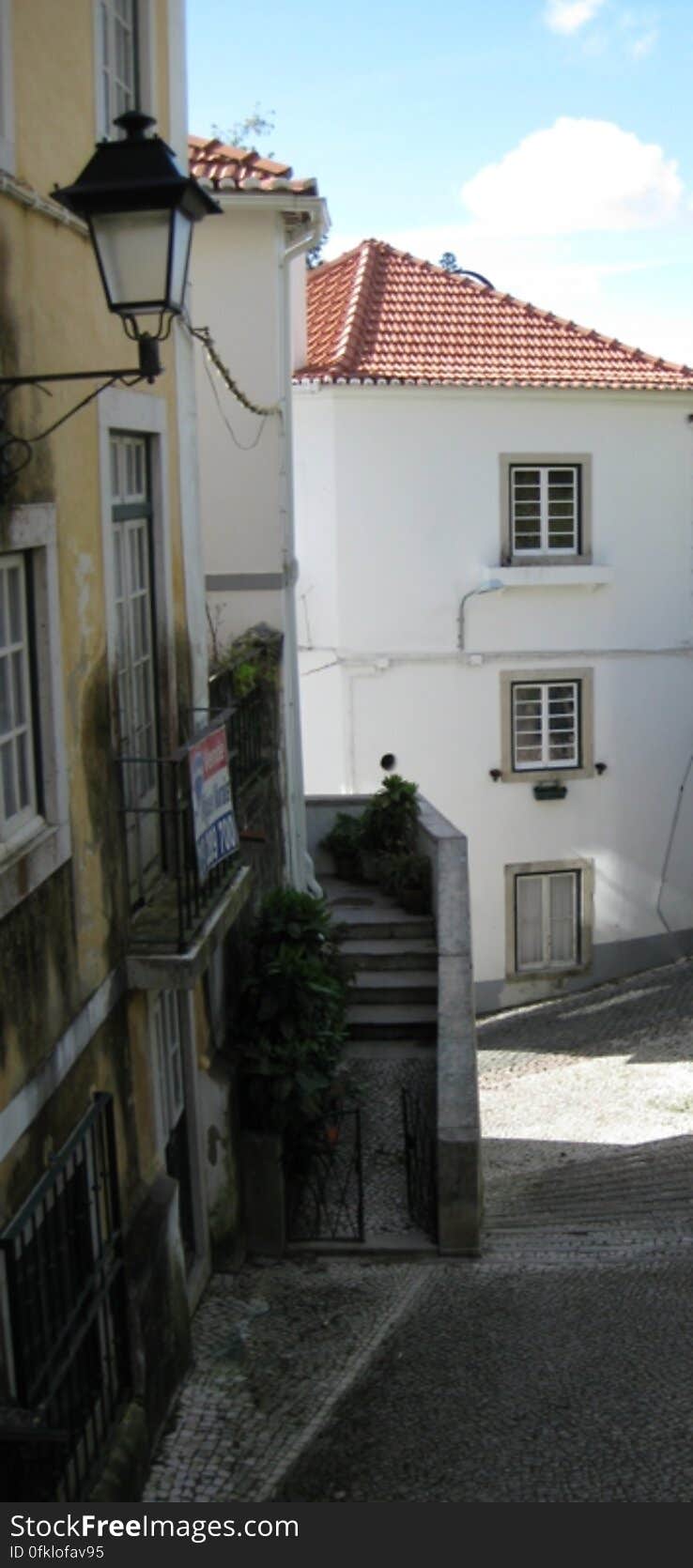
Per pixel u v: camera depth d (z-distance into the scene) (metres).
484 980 19.36
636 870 19.80
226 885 7.63
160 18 7.81
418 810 14.67
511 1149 12.73
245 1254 8.95
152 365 5.21
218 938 7.28
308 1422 6.81
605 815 19.53
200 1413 6.92
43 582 5.72
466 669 18.75
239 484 13.09
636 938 19.98
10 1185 5.14
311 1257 9.00
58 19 6.02
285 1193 9.28
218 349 12.88
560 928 19.69
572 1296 8.22
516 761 19.14
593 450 18.69
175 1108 8.03
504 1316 7.98
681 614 19.44
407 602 18.45
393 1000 12.13
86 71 6.44
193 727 8.48
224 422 12.98
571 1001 19.22
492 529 18.50
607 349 18.98
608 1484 6.06
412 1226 9.34
